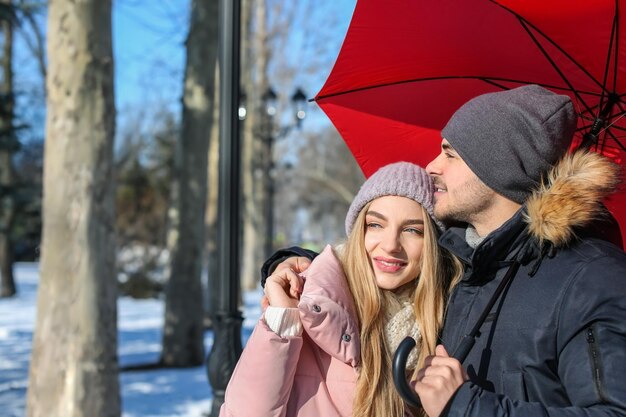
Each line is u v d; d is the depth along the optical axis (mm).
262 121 21484
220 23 3861
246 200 23609
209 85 11016
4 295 25078
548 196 1699
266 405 1898
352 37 2479
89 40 5812
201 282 11039
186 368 10656
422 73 2578
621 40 2160
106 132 5902
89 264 5754
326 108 2781
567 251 1711
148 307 21672
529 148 1787
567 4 2072
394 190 2090
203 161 11008
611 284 1582
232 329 3773
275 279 2086
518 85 2514
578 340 1582
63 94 5797
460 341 1858
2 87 22906
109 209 5926
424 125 2717
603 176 1706
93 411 5672
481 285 1876
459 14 2334
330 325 1952
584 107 2443
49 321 5703
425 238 2092
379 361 2006
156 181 29656
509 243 1797
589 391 1511
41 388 5676
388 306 2131
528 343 1658
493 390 1693
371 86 2668
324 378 2051
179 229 10930
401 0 2340
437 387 1593
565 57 2316
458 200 1915
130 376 9844
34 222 24016
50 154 5828
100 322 5770
